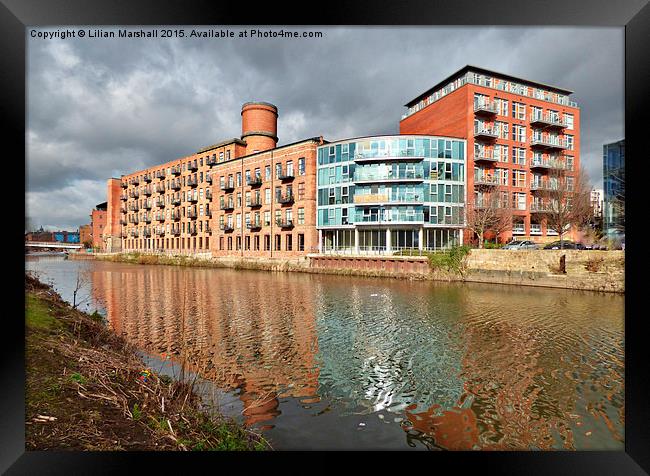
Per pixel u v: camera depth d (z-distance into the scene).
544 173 35.53
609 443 4.71
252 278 27.38
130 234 62.91
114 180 65.12
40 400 3.87
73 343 6.35
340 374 7.13
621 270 17.73
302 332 10.51
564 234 34.75
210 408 5.07
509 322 11.77
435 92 36.91
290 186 36.78
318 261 32.00
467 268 23.72
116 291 19.38
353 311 13.75
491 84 34.09
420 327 11.11
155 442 3.50
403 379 6.91
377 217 31.86
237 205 42.66
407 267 26.38
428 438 4.79
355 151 32.47
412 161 31.50
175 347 8.88
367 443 4.62
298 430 4.91
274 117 47.69
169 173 54.53
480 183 32.22
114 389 4.73
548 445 4.66
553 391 6.38
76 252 64.62
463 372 7.30
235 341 9.50
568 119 36.84
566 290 19.16
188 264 41.56
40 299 8.88
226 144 45.62
